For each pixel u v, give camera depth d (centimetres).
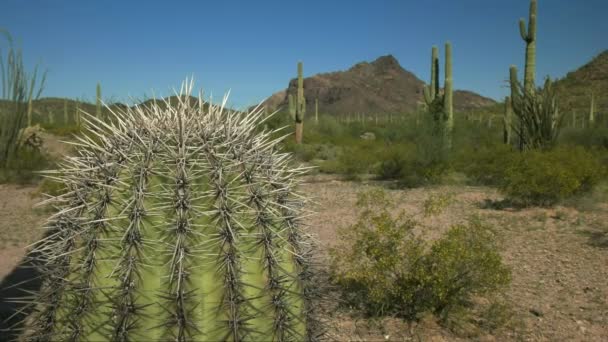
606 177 1217
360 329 439
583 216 923
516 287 554
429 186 1374
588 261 648
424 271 454
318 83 18500
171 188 230
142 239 223
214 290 227
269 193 250
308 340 269
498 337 432
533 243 745
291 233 259
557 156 1170
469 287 456
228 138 251
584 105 5916
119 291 221
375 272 457
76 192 239
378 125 5078
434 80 1906
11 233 793
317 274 286
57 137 1562
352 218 916
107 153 244
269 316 237
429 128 1562
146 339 219
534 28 1533
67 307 229
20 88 1409
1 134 1391
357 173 1595
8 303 500
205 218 232
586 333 438
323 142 3055
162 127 249
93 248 226
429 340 423
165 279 222
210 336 225
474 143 2225
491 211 989
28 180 1352
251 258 237
